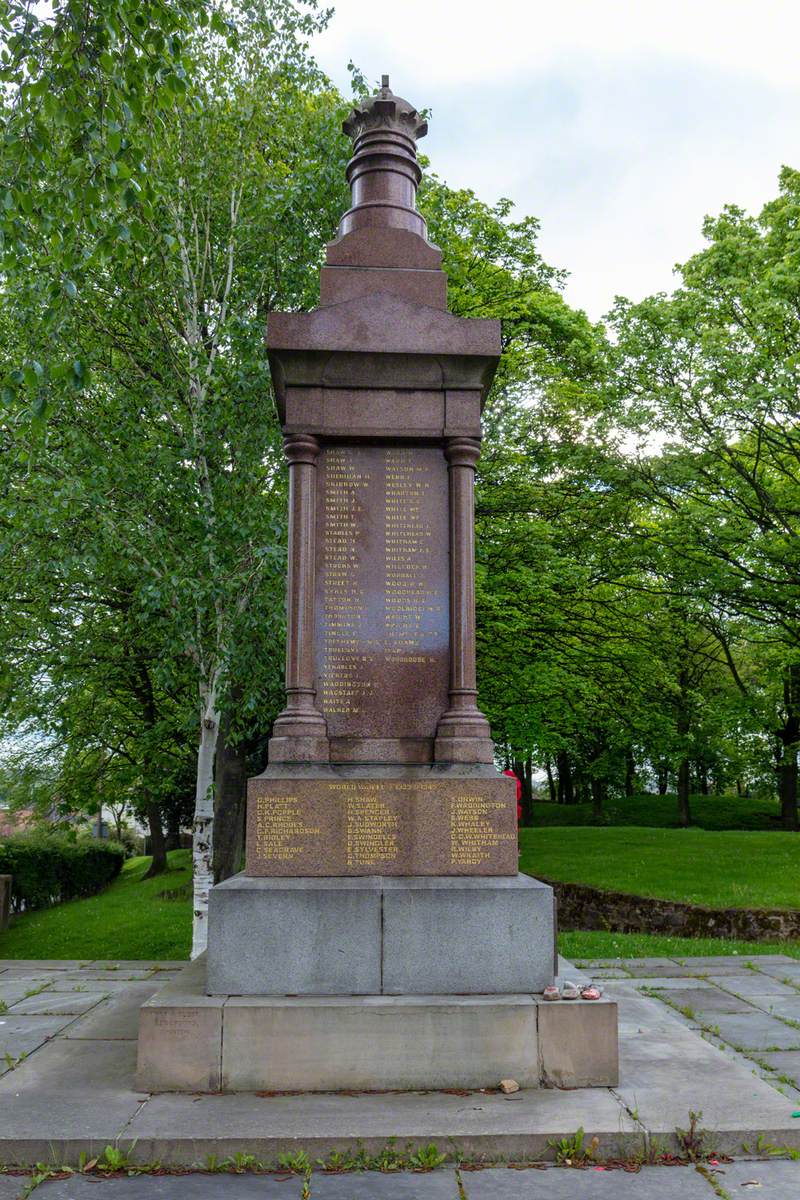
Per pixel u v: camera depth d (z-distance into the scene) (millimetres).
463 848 6637
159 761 19922
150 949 16391
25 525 11320
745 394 16844
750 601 19422
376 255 7891
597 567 20203
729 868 19234
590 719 24422
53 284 7887
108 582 13289
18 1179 4773
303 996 6070
